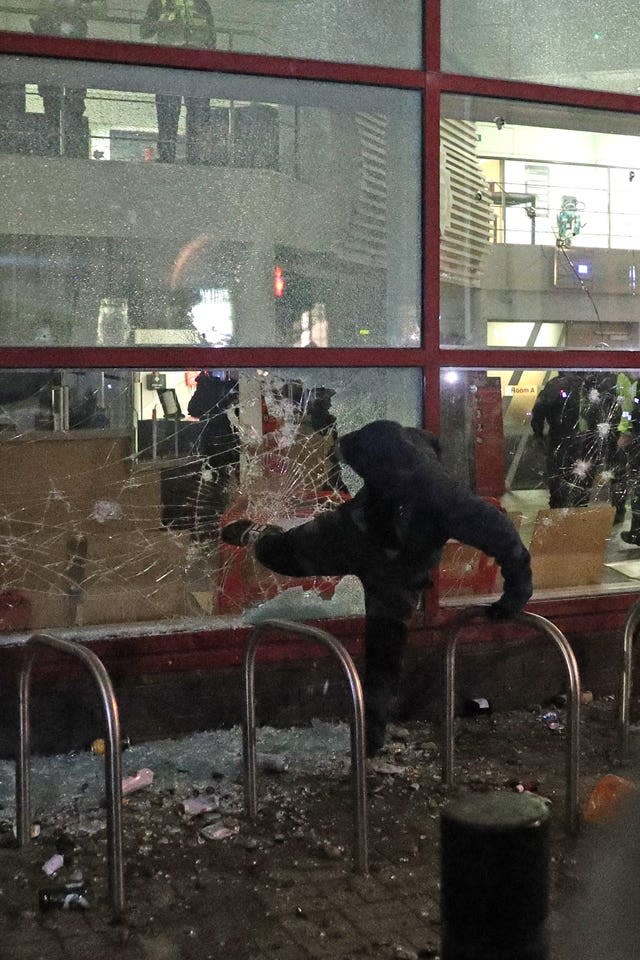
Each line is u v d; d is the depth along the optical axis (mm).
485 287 6363
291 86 5941
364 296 6129
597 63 6543
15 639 5531
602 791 4574
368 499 5129
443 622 6168
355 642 6023
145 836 4680
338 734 5891
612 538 6750
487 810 3023
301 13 5930
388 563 5184
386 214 6148
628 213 6715
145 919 3984
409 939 3850
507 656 6324
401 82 6031
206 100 5809
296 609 6035
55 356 5516
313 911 4051
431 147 6082
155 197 5754
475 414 6344
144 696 5676
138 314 5758
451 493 4902
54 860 4379
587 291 6621
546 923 2973
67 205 5613
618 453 6727
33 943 3828
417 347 6176
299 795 5125
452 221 6262
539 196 6488
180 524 5867
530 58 6391
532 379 6473
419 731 6031
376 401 6160
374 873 4352
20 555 5602
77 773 5352
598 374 6641
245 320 5934
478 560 6375
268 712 5910
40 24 5488
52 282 5602
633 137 6719
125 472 5750
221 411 5875
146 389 5730
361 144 6082
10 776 5301
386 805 5031
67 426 5625
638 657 6637
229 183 5875
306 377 6020
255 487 5984
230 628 5848
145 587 5832
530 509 6531
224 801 5047
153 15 5668
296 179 5984
